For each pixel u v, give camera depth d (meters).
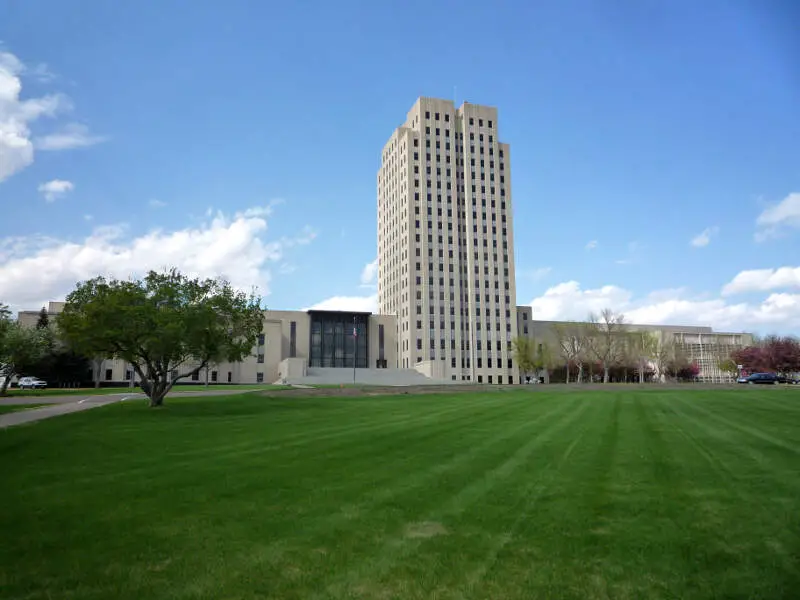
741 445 16.94
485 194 137.50
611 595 6.33
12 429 22.31
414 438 19.20
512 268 135.88
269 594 6.34
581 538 8.21
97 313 33.53
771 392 49.22
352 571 7.00
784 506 9.89
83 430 22.08
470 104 140.75
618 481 11.95
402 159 137.50
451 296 130.25
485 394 50.12
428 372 106.19
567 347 118.12
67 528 8.76
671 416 26.41
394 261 139.25
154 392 35.44
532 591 6.42
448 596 6.29
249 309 37.75
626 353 118.88
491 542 8.05
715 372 150.75
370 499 10.52
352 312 124.19
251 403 37.94
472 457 15.12
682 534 8.38
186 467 13.87
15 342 55.66
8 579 6.77
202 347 35.72
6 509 9.89
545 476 12.49
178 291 35.94
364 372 99.94
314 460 14.79
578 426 22.42
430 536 8.34
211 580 6.73
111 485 11.82
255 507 9.98
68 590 6.45
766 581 6.68
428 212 133.00
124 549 7.80
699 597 6.27
